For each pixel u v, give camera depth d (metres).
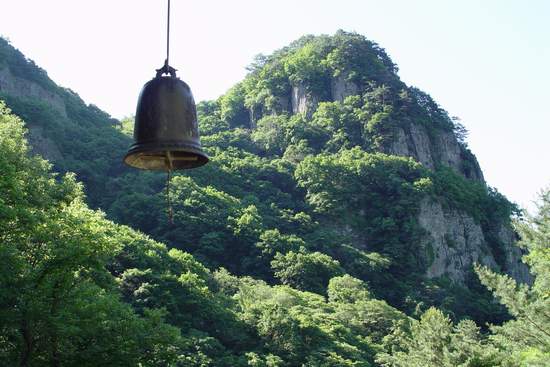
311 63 196.38
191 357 61.53
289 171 157.00
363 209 145.00
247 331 72.75
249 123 197.38
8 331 21.09
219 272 98.31
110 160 137.00
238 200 132.25
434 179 153.38
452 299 120.19
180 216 115.25
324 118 179.25
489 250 152.88
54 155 129.12
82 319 20.44
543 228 23.31
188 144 7.51
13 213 22.19
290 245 117.25
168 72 7.69
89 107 177.88
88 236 25.97
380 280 124.50
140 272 71.25
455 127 199.75
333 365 68.88
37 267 21.33
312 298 97.81
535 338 23.14
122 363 21.00
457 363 30.25
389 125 171.62
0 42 159.88
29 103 135.00
